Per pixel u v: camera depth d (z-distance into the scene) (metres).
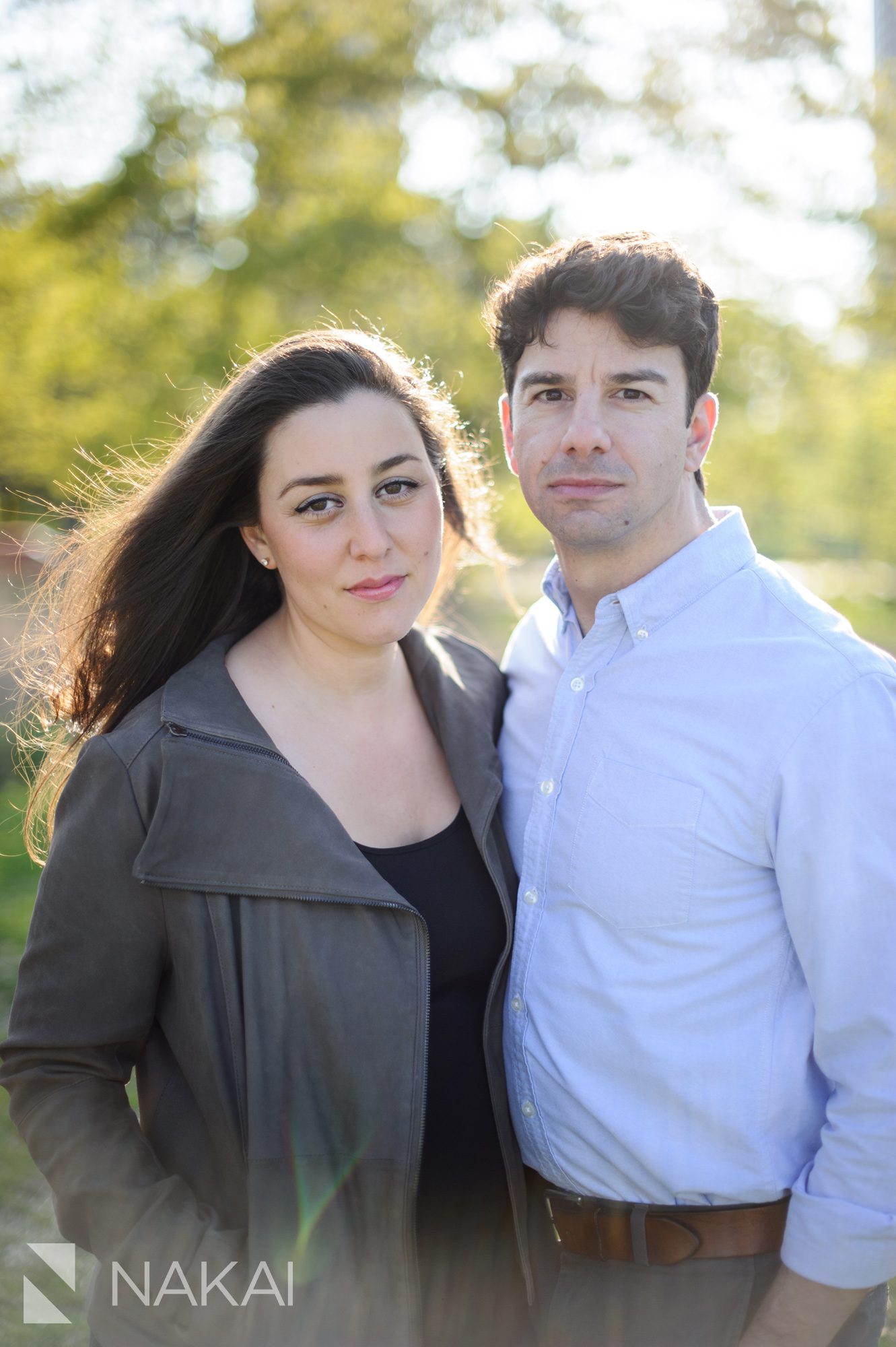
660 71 9.41
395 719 1.95
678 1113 1.68
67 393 9.89
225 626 1.98
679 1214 1.69
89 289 9.55
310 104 9.94
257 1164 1.63
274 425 1.76
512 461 2.05
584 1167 1.75
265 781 1.69
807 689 1.63
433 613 2.32
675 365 1.76
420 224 10.68
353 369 1.78
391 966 1.68
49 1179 1.68
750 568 1.79
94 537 1.99
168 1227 1.61
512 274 1.90
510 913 1.82
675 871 1.68
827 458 14.96
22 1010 1.72
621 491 1.76
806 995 1.69
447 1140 1.80
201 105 9.58
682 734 1.71
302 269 10.09
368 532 1.74
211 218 10.02
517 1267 1.87
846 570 22.97
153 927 1.70
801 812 1.61
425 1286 1.79
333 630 1.81
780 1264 1.69
